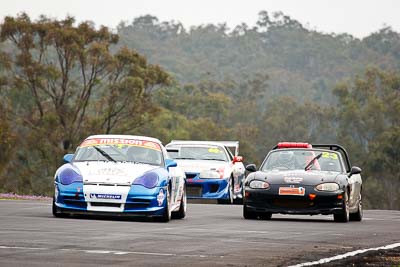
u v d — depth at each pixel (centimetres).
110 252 2395
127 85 15262
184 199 4250
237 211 5078
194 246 2667
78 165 3919
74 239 2731
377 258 2447
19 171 15525
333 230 3562
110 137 4144
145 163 4006
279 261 2319
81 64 15675
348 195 4362
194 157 6875
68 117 15488
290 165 4488
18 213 4103
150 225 3528
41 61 17062
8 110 15538
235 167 6988
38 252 2336
